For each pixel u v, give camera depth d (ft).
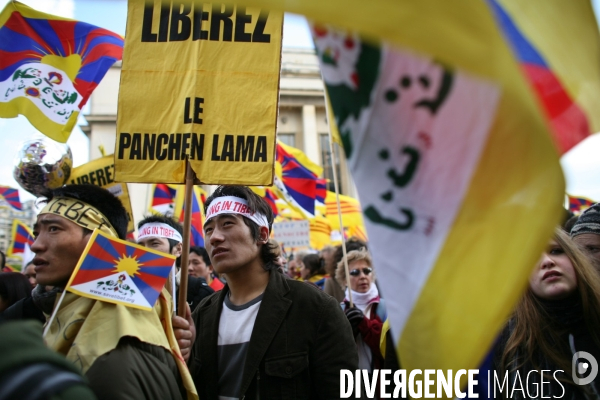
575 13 2.69
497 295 2.44
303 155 20.13
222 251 6.01
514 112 2.37
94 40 9.54
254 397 5.40
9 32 9.21
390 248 2.78
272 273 6.24
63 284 4.58
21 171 8.83
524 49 2.73
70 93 9.28
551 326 4.77
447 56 1.85
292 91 86.63
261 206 6.42
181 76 6.05
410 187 2.73
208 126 5.95
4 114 8.99
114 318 4.05
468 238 2.58
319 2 1.75
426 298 2.67
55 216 4.57
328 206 29.22
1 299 8.75
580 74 2.70
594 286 4.69
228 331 5.99
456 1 1.85
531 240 2.27
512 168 2.40
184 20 6.14
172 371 4.34
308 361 5.56
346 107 2.87
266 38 6.14
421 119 2.70
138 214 67.26
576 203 19.11
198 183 5.88
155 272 4.57
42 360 2.13
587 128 2.74
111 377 3.61
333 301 5.99
